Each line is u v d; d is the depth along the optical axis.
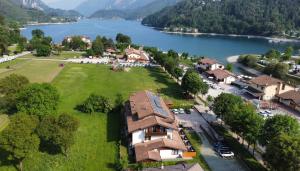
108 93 109.88
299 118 96.50
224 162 64.00
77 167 58.75
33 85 71.88
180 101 105.19
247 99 113.25
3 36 194.25
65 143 59.00
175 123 72.62
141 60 181.25
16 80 81.12
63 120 60.47
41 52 190.00
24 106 68.25
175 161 61.81
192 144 71.56
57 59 179.62
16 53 199.25
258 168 61.06
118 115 86.50
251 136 65.69
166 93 113.94
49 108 69.62
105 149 66.44
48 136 58.09
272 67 160.38
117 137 72.31
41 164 58.72
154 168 54.78
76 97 103.19
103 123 80.62
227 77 136.38
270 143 55.34
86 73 140.88
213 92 120.62
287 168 49.69
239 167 62.34
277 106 108.12
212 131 78.38
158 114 69.69
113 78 133.25
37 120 59.94
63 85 117.75
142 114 69.62
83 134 73.19
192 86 105.81
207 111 95.31
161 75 145.12
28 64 157.75
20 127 52.22
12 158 55.66
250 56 193.12
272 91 114.62
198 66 165.38
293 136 57.47
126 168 58.09
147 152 62.06
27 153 52.56
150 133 66.50
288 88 115.50
